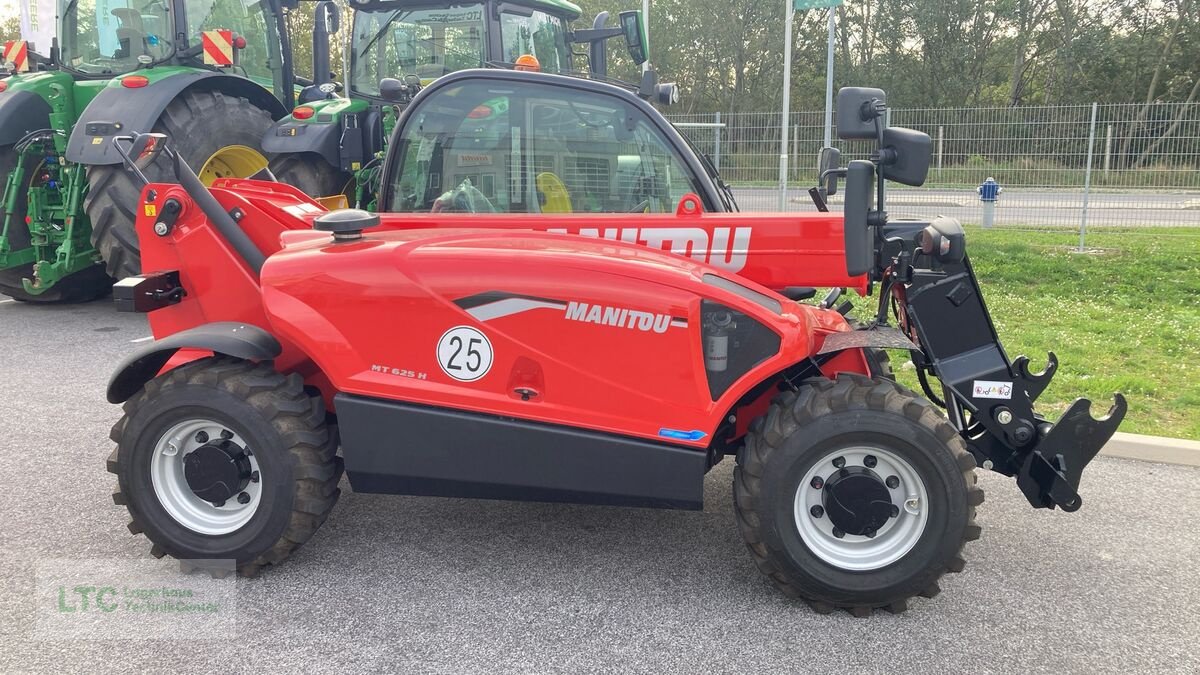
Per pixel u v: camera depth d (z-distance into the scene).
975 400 3.28
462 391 3.14
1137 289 9.11
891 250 3.38
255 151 8.14
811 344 3.22
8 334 7.34
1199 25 35.38
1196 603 3.21
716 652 2.87
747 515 3.06
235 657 2.81
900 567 3.00
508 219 3.79
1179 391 5.61
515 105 3.95
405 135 4.06
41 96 7.64
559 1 8.38
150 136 3.54
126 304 3.40
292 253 3.30
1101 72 37.62
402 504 4.00
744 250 3.66
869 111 3.22
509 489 3.19
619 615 3.09
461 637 2.94
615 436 3.10
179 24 7.67
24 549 3.53
